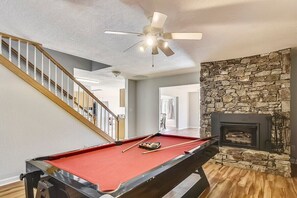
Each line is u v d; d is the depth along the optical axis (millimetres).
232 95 4195
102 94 12523
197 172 2924
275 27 2549
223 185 2949
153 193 1353
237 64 4137
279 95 3592
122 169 1595
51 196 1312
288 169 3314
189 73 5734
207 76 4527
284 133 3523
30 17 2311
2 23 2475
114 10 2139
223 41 3084
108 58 4129
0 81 2801
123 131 7117
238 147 4078
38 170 1575
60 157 1898
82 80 7246
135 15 2250
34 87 3162
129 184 1200
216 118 4379
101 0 1941
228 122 4203
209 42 3125
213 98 4457
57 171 1484
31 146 3129
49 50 4430
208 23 2441
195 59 4234
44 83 4285
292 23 2428
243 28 2584
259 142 3795
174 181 1622
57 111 3490
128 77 6613
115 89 10914
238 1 1945
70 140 3688
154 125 6598
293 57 4027
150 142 2709
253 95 3914
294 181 3113
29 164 1689
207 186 2867
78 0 1943
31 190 1541
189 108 11438
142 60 4293
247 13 2184
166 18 2137
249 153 3715
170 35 2260
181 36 2271
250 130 3994
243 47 3385
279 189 2803
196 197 2529
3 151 2844
